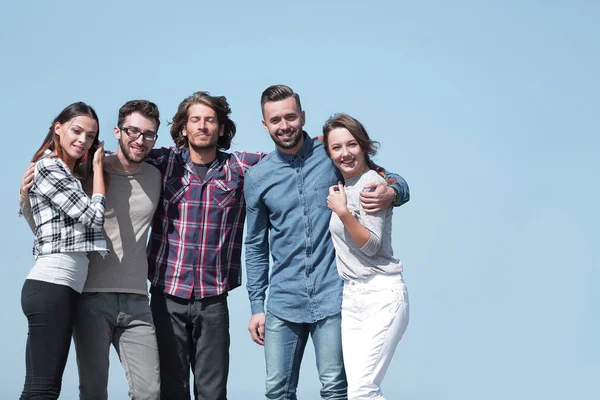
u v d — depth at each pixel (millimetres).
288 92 3959
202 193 4258
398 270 3740
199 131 4164
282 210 4043
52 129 3867
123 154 4090
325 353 3945
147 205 4133
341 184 3912
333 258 4000
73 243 3701
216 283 4281
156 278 4254
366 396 3592
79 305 3943
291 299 4020
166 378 4301
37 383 3578
